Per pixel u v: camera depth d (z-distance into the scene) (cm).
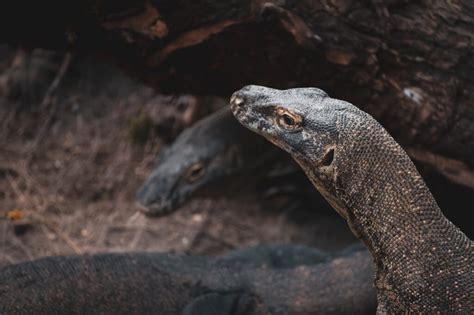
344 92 595
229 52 589
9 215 786
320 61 579
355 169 428
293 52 576
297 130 440
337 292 597
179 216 834
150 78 637
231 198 856
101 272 593
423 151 613
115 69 974
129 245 782
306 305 594
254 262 641
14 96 945
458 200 698
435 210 431
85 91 966
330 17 559
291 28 559
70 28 593
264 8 551
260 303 602
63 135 920
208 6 561
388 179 426
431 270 427
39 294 568
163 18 570
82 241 777
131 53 611
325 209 846
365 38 566
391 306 438
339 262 623
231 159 736
